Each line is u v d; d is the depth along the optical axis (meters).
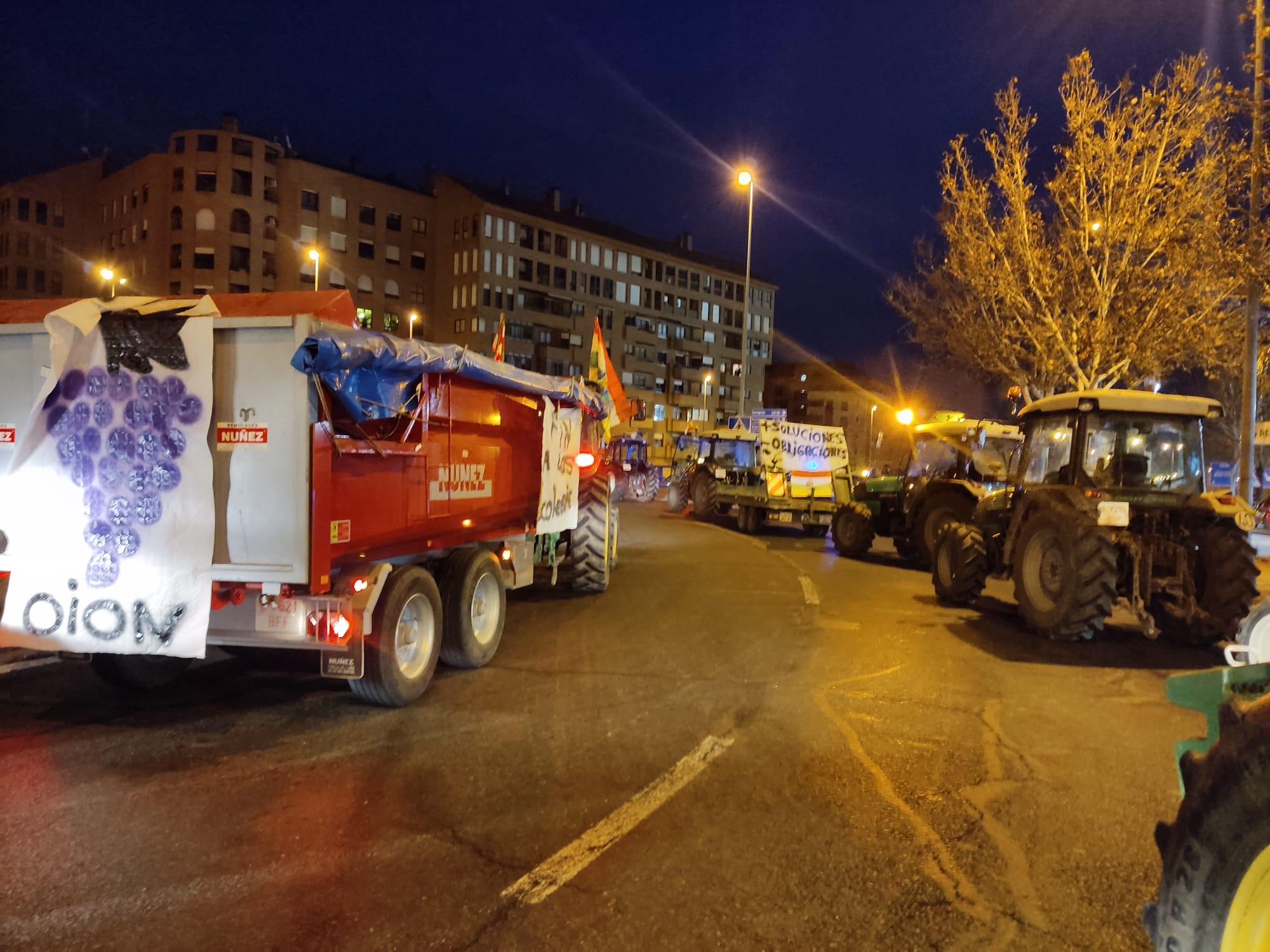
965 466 14.32
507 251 68.81
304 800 4.37
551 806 4.36
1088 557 8.04
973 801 4.53
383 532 5.89
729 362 87.44
